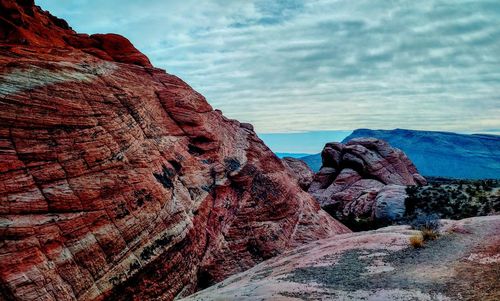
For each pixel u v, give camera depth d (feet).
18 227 60.29
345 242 98.78
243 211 126.52
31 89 77.30
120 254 73.82
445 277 61.72
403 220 169.58
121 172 85.97
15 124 70.13
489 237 83.92
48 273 59.72
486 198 165.27
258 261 115.34
